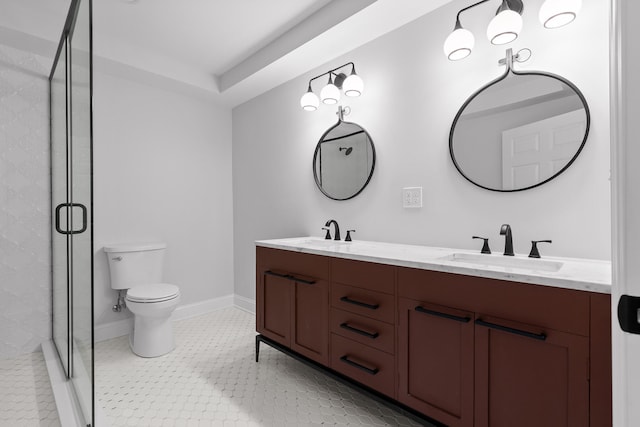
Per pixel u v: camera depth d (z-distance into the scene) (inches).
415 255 61.9
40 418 63.3
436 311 51.8
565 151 57.2
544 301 42.0
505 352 45.2
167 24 88.0
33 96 91.0
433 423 52.4
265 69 101.2
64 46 75.9
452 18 70.7
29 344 91.1
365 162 87.7
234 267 134.3
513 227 63.2
